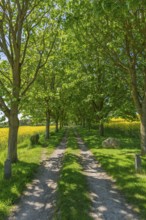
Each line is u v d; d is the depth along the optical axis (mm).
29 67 19922
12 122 15547
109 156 16297
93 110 33750
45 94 23281
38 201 8984
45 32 17188
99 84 28375
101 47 15633
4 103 15344
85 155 18125
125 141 25422
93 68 28109
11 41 15789
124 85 24578
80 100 33625
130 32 13953
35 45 18062
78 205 7953
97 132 38562
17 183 10562
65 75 28391
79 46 16562
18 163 14992
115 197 8953
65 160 15898
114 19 12281
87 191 9617
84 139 29328
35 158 16969
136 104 16328
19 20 14844
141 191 8992
